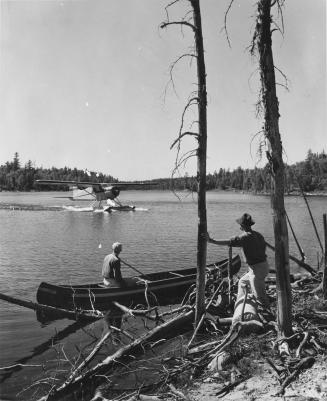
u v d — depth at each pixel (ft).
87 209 208.44
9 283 50.72
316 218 151.74
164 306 38.17
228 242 24.94
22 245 86.02
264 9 20.72
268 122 20.95
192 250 79.00
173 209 223.30
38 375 22.53
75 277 54.85
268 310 24.81
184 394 17.57
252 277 25.08
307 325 22.48
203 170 24.53
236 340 21.71
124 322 32.63
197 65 24.50
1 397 19.95
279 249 20.86
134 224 135.64
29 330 30.81
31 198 358.84
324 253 29.96
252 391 16.88
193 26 24.30
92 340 28.48
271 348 20.43
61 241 93.04
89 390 20.16
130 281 39.42
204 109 24.52
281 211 20.88
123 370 21.98
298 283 33.91
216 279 34.76
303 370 17.85
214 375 19.07
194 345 23.59
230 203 281.95
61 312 32.40
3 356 25.49
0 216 167.22
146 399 17.83
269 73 20.92
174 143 24.29
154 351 24.52
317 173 365.81
